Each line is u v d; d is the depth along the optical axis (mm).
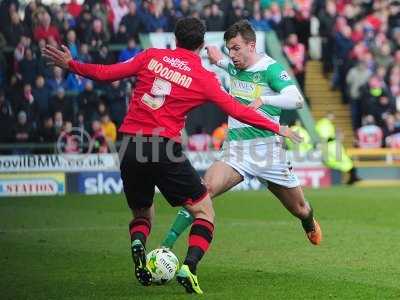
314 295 17250
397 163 49500
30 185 42875
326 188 46188
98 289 18109
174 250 24109
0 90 43312
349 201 38500
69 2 48469
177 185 17547
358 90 51406
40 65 43688
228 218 32094
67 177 43438
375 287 18078
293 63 49625
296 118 48688
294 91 19984
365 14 55688
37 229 29141
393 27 55844
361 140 50469
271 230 28250
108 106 44688
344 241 25375
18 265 21469
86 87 43875
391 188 46094
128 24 46781
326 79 53156
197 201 17656
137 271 17641
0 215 33594
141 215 18344
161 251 18141
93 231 28484
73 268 20953
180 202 17672
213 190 20328
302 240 25703
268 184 20969
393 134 50688
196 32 17688
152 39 46906
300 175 47531
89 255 23047
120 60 45219
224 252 23391
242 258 22312
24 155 42875
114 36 46688
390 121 50625
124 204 37812
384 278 19203
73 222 31203
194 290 17281
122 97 44688
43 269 20812
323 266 20938
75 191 43531
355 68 51625
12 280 19328
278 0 52969
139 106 17625
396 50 54844
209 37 46812
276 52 49625
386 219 31516
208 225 17594
